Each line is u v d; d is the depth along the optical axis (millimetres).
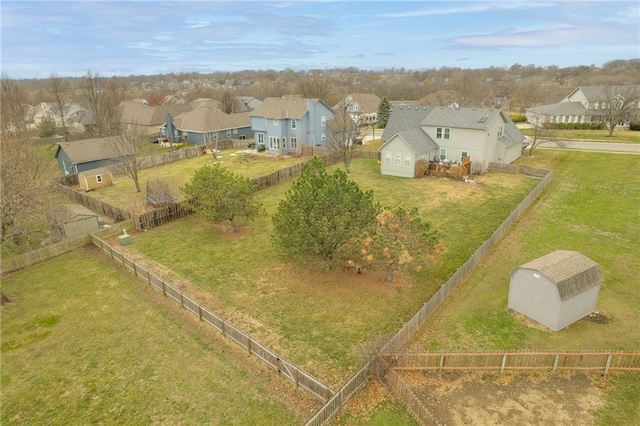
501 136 40875
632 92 60469
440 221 27031
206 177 26859
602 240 23188
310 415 12336
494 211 28531
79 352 15664
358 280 19859
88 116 72688
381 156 38781
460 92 73812
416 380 13344
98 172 38375
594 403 12211
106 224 29297
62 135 67625
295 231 18047
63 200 35156
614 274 19500
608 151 44656
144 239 25953
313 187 19281
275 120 49406
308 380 12914
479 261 21094
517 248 22547
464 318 16609
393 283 19516
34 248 26266
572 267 16141
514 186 34031
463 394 12703
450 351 14539
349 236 18375
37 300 19484
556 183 34000
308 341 15633
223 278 20656
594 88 67188
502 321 16344
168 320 17484
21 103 71000
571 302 15469
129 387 13773
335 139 43344
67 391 13734
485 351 14500
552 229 24906
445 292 17812
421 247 17984
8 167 24234
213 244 24859
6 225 23812
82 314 18188
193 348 15633
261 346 14414
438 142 40375
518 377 13352
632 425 11383
